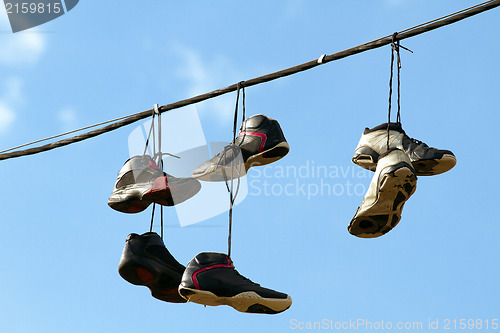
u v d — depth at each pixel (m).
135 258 9.41
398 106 9.23
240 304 8.75
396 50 8.78
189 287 8.75
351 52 8.97
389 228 9.05
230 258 8.94
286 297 8.80
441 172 9.50
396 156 8.83
